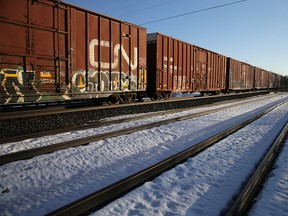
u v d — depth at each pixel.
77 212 2.94
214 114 12.54
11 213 3.04
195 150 5.68
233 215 2.91
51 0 7.85
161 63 14.16
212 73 20.92
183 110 13.75
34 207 3.18
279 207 3.26
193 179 4.11
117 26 10.74
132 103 11.91
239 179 4.14
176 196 3.51
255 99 26.45
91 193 3.28
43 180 4.05
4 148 5.66
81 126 7.94
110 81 10.44
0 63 6.67
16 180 4.02
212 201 3.38
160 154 5.50
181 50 16.16
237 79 28.23
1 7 6.62
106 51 10.20
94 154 5.38
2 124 7.04
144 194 3.52
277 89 61.44
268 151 5.38
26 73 7.28
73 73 8.73
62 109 9.03
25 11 7.20
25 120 7.68
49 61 7.92
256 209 3.20
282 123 9.88
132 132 7.64
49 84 7.94
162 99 14.87
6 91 6.82
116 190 3.49
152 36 13.92
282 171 4.54
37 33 7.55
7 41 6.81
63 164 4.75
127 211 3.07
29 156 5.10
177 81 15.80
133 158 5.22
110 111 11.02
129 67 11.54
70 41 8.56
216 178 4.17
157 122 8.85
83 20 9.12
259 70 39.44
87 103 11.81
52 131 7.15
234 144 6.44
